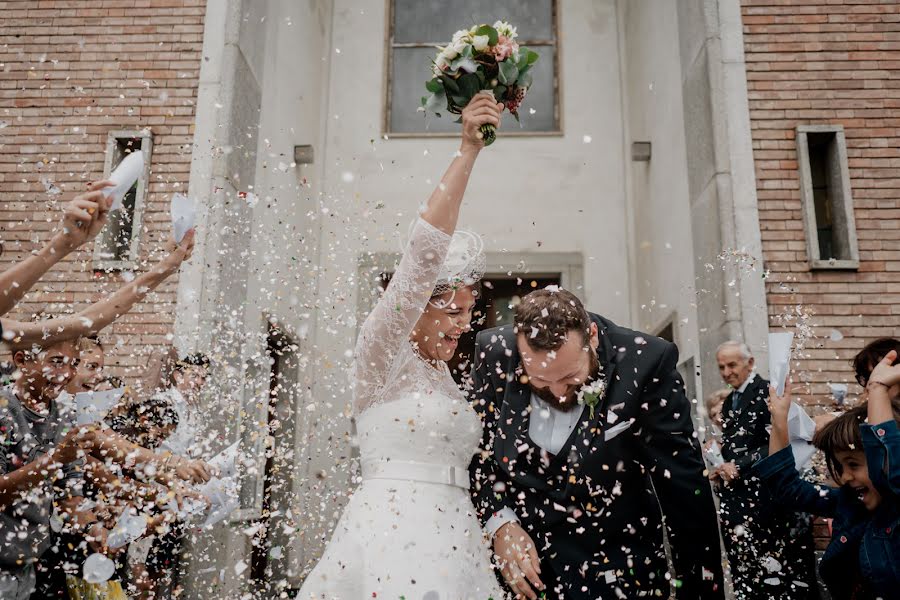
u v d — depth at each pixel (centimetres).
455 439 172
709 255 479
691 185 517
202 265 428
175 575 311
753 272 450
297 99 623
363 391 170
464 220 688
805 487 218
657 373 191
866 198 463
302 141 636
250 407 409
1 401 189
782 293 450
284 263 544
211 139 461
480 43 175
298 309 539
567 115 711
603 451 187
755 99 480
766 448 338
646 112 638
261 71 529
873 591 179
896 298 449
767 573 329
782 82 482
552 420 196
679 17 547
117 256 447
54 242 172
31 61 479
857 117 476
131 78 476
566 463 190
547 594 190
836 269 453
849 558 192
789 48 487
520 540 187
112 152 462
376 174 692
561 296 183
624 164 701
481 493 194
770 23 491
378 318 159
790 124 477
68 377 211
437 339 179
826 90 480
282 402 478
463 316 181
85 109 471
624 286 679
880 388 186
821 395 435
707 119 485
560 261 684
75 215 170
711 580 188
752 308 445
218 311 420
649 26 629
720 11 491
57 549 226
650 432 189
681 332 545
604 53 723
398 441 167
